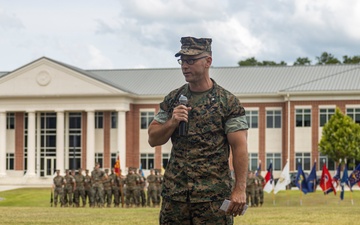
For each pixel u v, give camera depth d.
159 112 8.20
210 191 7.73
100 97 78.81
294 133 76.12
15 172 82.25
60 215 26.39
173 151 7.97
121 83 83.94
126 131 80.00
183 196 7.76
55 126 82.25
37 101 80.19
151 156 80.38
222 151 7.86
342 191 46.47
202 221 7.75
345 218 23.31
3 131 81.25
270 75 82.38
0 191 63.50
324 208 32.28
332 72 81.31
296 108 76.06
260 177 43.28
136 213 28.67
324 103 75.38
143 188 44.06
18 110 80.62
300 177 46.06
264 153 78.06
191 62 7.81
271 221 22.05
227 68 85.75
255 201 42.59
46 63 79.62
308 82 77.38
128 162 79.88
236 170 7.78
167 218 7.90
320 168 75.31
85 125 81.00
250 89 78.69
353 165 71.62
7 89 80.50
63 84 79.44
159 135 7.89
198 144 7.81
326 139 71.12
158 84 83.31
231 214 7.71
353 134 70.06
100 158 80.88
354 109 74.75
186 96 8.02
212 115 7.84
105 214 27.50
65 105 79.69
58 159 80.00
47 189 66.50
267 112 78.06
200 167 7.78
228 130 7.84
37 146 82.06
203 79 7.94
